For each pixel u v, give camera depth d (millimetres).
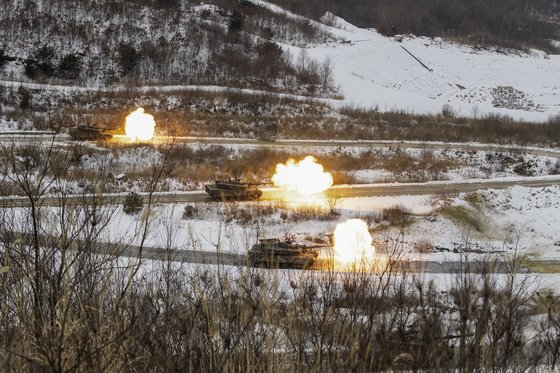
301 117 97938
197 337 8945
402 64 145000
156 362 8461
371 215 55250
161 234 25688
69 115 84062
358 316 10633
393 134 94250
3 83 93062
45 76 101125
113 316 8773
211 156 73312
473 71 149500
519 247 52969
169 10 127688
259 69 116750
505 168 80625
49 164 13109
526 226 58000
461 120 108250
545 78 151375
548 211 61781
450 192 65000
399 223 54000
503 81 146500
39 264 9336
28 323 8328
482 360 9836
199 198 57531
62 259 9281
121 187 57531
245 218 51625
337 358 9016
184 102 95750
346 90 120375
